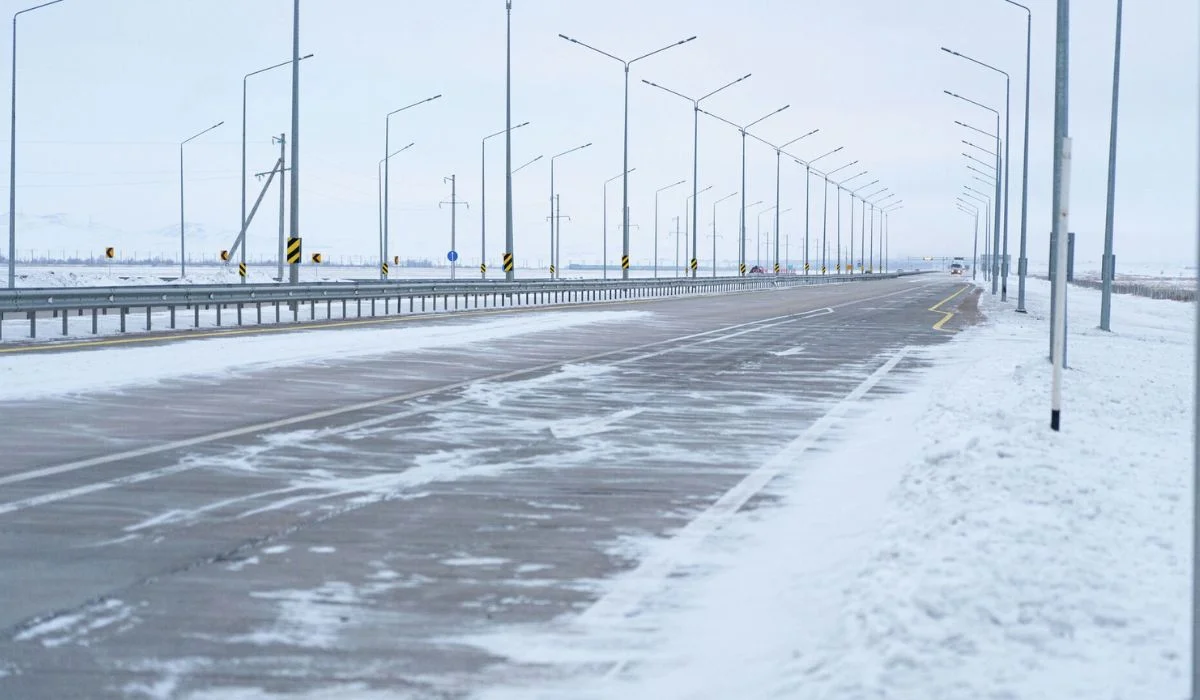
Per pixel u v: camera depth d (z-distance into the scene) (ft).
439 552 29.37
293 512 33.96
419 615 24.09
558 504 35.50
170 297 113.29
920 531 28.14
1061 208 46.62
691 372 78.84
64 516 33.14
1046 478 34.35
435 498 36.24
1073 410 53.57
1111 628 21.04
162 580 26.55
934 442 43.27
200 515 33.45
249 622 23.56
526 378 73.72
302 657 21.49
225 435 48.57
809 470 41.63
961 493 32.19
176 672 20.67
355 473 40.40
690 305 204.54
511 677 20.49
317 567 27.81
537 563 28.37
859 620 21.70
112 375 70.54
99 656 21.49
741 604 24.72
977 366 77.30
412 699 19.44
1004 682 18.22
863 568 25.53
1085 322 157.17
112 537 30.66
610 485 38.65
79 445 45.75
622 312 168.86
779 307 196.34
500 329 122.11
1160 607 22.25
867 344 106.83
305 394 63.62
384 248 262.06
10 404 58.13
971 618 21.40
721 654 21.57
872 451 45.14
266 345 93.76
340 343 97.81
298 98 148.56
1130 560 25.70
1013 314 174.70
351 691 19.80
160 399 60.64
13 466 41.01
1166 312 214.28
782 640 22.04
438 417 55.01
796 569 27.43
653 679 20.35
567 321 140.97
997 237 297.12
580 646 22.15
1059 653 19.70
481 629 23.20
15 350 86.33
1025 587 23.07
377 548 29.73
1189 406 60.08
